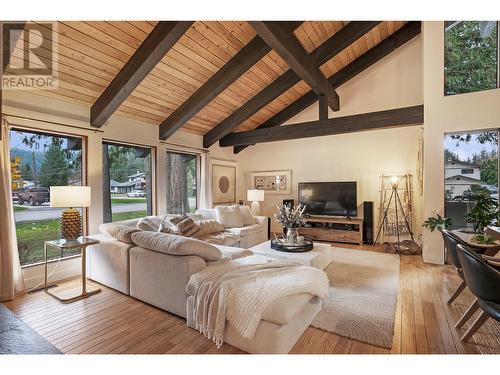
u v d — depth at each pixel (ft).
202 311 6.60
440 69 13.08
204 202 18.66
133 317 7.70
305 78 13.44
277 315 5.68
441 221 11.94
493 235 9.55
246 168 23.25
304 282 6.72
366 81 18.31
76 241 9.71
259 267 7.50
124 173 14.44
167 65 11.96
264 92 16.11
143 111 14.20
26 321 7.51
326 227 18.42
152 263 8.30
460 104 12.66
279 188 21.75
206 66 12.78
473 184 13.00
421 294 9.23
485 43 12.78
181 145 17.31
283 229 21.03
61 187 9.27
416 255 14.32
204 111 16.48
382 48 16.80
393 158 17.60
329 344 6.34
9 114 9.53
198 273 7.23
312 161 20.43
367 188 18.39
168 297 7.88
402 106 17.25
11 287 8.97
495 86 12.55
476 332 6.84
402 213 17.08
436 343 6.38
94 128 12.40
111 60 10.43
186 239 7.68
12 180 10.19
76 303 8.63
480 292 5.53
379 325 7.14
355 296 9.02
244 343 6.07
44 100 10.65
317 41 13.85
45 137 11.15
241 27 11.31
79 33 9.04
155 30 9.75
